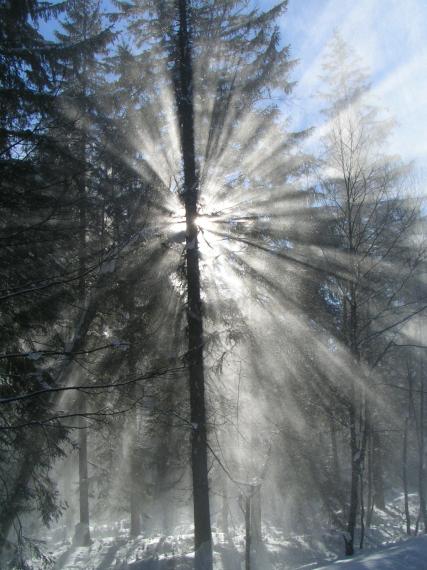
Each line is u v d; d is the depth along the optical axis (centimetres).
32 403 880
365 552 1088
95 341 1169
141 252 1146
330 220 1286
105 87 1295
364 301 1245
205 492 1100
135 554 1304
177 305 1217
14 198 902
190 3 1243
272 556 1270
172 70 1219
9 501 928
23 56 995
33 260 910
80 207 994
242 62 1248
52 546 1522
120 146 1207
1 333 891
